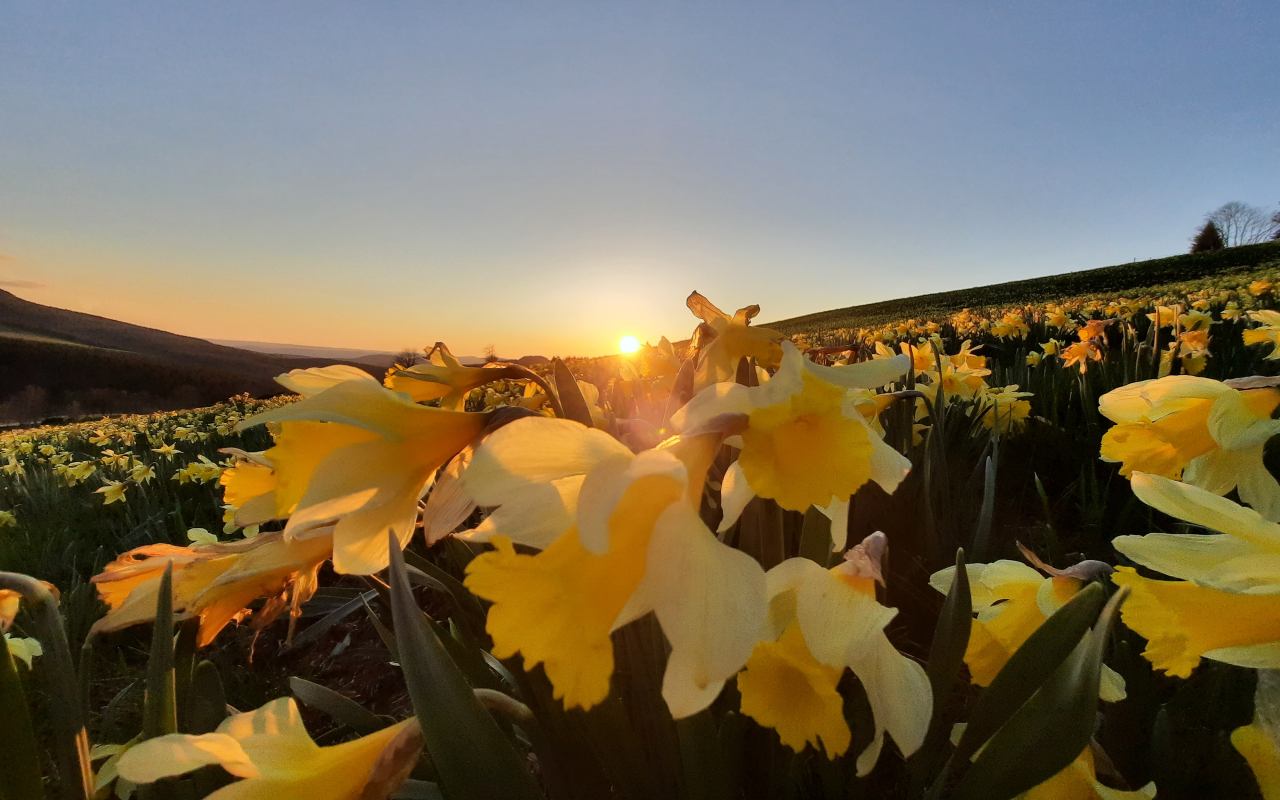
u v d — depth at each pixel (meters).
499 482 0.16
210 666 0.25
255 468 0.26
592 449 0.17
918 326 2.10
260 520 0.23
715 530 0.36
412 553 0.33
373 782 0.17
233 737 0.17
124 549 0.87
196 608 0.22
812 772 0.30
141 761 0.15
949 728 0.26
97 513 1.09
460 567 0.34
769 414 0.19
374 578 0.30
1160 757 0.25
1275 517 0.25
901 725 0.18
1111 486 0.56
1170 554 0.18
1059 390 0.79
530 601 0.15
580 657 0.14
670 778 0.23
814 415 0.20
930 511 0.43
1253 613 0.16
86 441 2.35
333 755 0.18
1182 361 0.75
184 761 0.16
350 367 0.24
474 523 0.63
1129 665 0.27
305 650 0.62
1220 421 0.25
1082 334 0.80
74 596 0.57
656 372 0.51
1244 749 0.17
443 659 0.18
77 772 0.20
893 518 0.48
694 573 0.15
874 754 0.18
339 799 0.17
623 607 0.15
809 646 0.18
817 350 0.38
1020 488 0.66
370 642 0.61
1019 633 0.25
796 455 0.20
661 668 0.23
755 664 0.20
